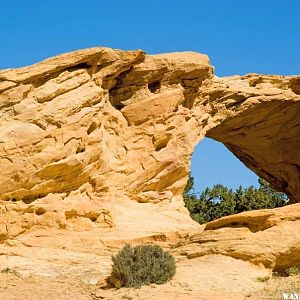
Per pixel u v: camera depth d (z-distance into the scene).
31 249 24.19
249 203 54.44
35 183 25.44
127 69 29.91
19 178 25.03
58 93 27.00
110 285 20.61
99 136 27.78
